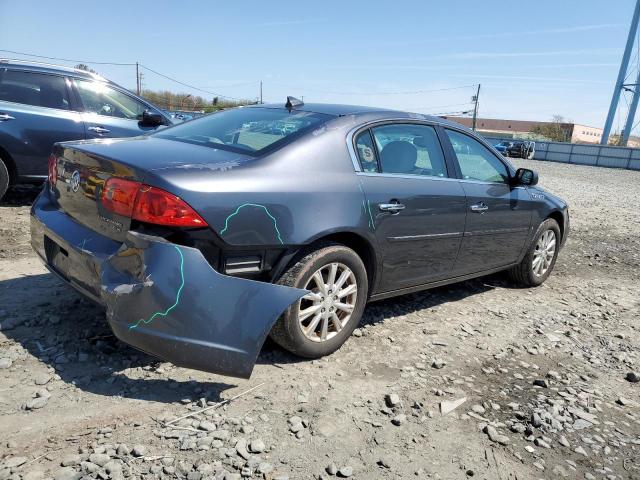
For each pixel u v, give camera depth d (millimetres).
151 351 2627
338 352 3527
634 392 3479
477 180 4543
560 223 5883
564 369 3701
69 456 2266
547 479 2502
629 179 30031
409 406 2975
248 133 3479
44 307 3680
